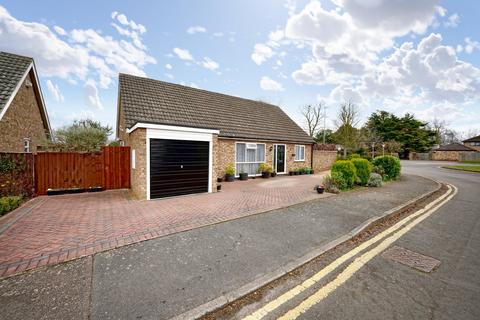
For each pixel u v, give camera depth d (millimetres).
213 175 9312
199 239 4336
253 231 4805
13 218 5566
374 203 7344
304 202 7457
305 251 3887
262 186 11008
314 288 2895
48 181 8852
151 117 10812
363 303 2582
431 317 2354
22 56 11398
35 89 13188
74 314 2301
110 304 2463
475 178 14938
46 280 2918
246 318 2359
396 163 13547
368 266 3469
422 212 6625
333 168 10477
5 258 3473
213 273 3135
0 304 2443
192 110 13328
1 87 9047
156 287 2791
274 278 3059
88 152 9578
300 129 19688
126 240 4211
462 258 3736
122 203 7262
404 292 2797
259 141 15055
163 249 3875
